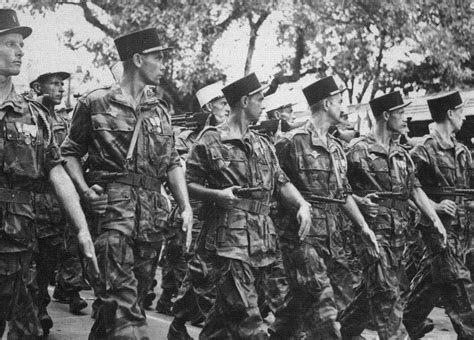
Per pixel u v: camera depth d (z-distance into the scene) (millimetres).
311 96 6910
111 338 4941
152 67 5387
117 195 5109
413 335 7648
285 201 6246
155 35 5402
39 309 7438
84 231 4855
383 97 7500
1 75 4883
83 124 5242
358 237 7066
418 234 8828
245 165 5914
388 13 17453
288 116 10328
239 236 5711
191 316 7199
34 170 4875
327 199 6680
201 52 16234
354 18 17453
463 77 18594
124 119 5219
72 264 8492
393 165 7371
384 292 6930
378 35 18094
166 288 8922
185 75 15977
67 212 4883
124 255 5027
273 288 7930
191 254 7121
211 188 5938
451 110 7848
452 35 18500
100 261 5004
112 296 4977
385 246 7055
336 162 6828
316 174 6691
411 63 18828
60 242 7734
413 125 13250
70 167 5199
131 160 5188
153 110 5402
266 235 5855
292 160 6719
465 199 7984
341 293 7176
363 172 7379
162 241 5312
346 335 7242
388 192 7234
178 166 5508
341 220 8305
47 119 5020
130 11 15930
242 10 16531
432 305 7582
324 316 6289
